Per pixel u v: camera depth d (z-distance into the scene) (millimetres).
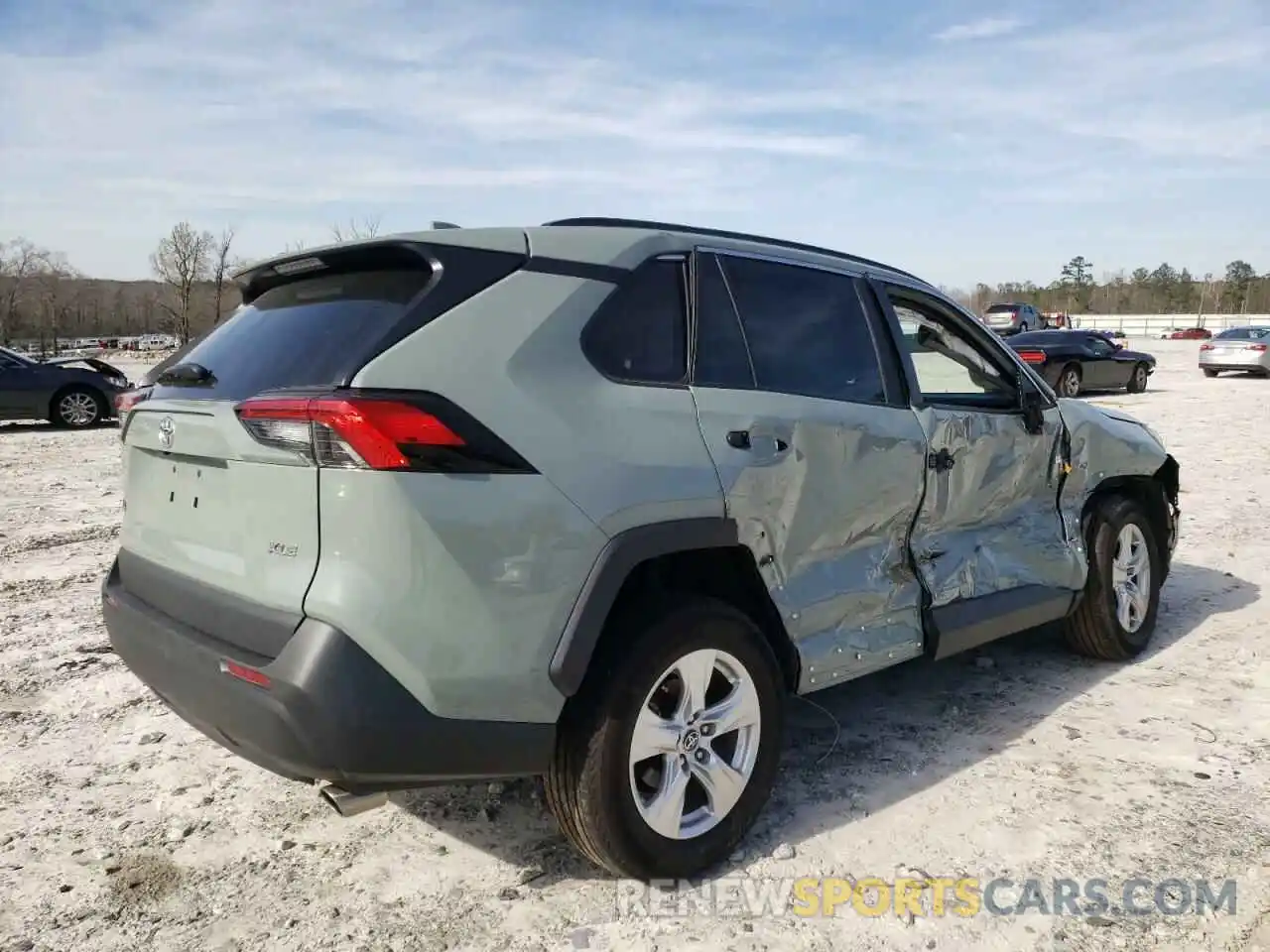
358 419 2314
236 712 2477
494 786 3523
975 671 4699
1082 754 3732
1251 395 19688
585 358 2752
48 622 5434
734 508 2949
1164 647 5016
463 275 2654
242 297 3412
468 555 2416
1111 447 4750
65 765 3707
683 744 2842
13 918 2748
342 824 3266
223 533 2678
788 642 3197
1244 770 3586
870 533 3518
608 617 2773
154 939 2652
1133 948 2578
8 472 10750
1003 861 2986
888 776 3551
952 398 4023
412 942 2625
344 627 2338
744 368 3162
